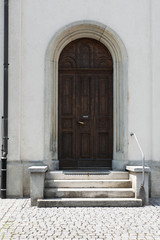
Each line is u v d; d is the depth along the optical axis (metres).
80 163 7.11
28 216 5.05
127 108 6.80
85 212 5.31
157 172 6.67
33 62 6.80
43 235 4.20
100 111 7.19
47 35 6.84
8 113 6.68
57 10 6.87
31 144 6.73
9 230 4.39
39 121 6.75
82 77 7.21
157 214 5.20
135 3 6.91
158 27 6.81
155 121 6.73
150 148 6.78
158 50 6.80
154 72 6.79
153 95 6.77
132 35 6.89
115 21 6.90
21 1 6.84
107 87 7.20
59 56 7.17
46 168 6.27
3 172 6.48
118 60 6.95
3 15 6.78
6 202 6.09
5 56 6.64
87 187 6.23
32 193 5.83
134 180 6.03
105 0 6.91
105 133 7.18
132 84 6.85
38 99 6.77
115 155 6.91
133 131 6.80
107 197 5.98
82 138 7.16
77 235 4.21
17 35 6.75
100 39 7.08
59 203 5.70
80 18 6.88
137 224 4.66
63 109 7.17
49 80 6.79
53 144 6.83
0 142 6.67
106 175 6.45
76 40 7.20
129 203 5.75
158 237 4.16
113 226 4.57
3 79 6.68
